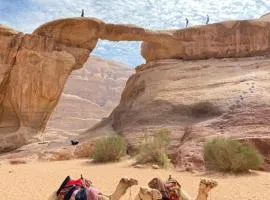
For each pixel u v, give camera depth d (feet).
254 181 48.88
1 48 93.30
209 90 86.69
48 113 93.97
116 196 21.33
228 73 92.79
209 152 59.36
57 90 93.30
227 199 37.11
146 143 68.33
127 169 60.59
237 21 105.50
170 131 77.61
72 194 20.95
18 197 35.06
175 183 23.04
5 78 92.99
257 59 100.07
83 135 95.86
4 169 58.13
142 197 20.21
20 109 91.86
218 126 72.23
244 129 68.64
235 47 104.83
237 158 55.88
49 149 82.12
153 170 60.08
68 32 97.71
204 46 106.42
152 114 86.02
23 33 96.58
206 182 23.84
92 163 69.56
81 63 99.91
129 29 100.63
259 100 74.74
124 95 110.11
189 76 95.45
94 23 97.76
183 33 107.65
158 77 99.66
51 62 92.84
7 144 88.22
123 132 85.40
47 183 44.11
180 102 85.71
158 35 104.22
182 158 64.90
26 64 92.12
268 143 63.57
